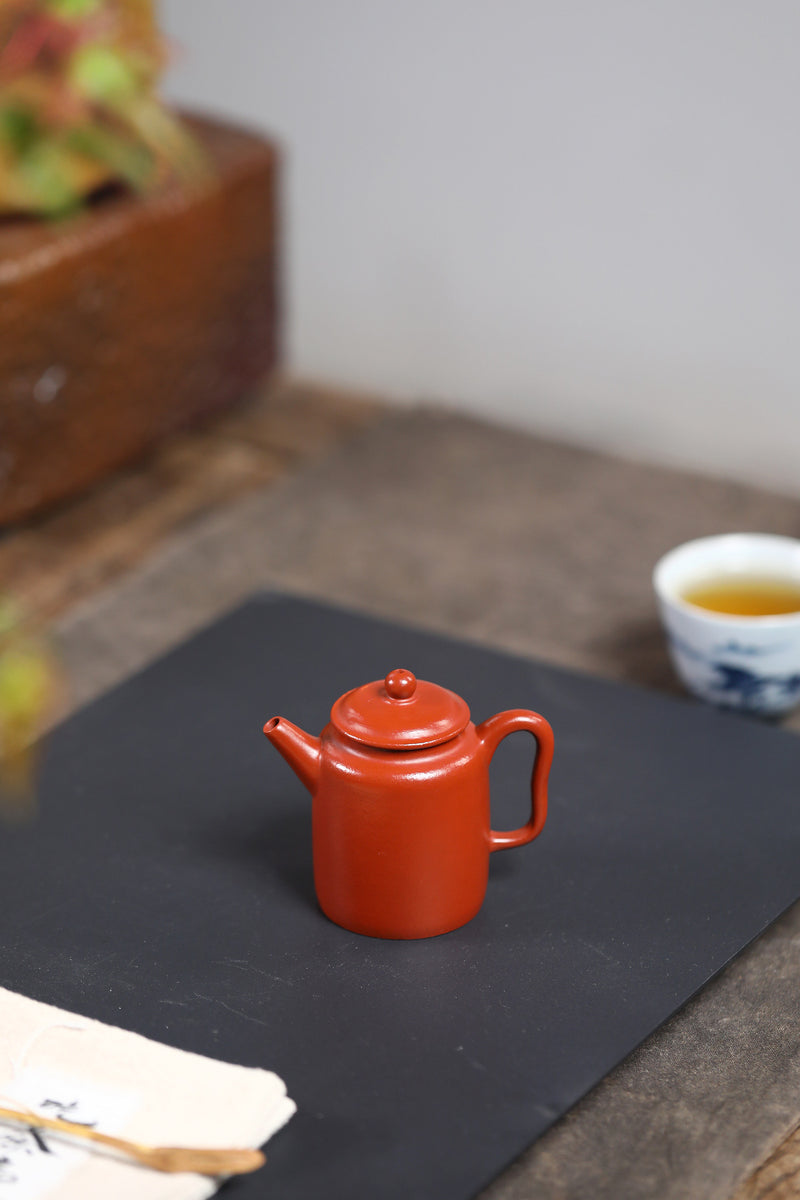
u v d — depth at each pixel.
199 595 1.21
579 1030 0.85
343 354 1.62
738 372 1.37
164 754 0.99
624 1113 0.84
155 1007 0.86
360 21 1.44
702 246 1.34
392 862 0.87
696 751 1.00
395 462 1.41
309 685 1.05
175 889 0.91
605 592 1.21
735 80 1.28
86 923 0.90
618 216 1.38
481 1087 0.83
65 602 1.23
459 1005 0.86
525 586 1.22
